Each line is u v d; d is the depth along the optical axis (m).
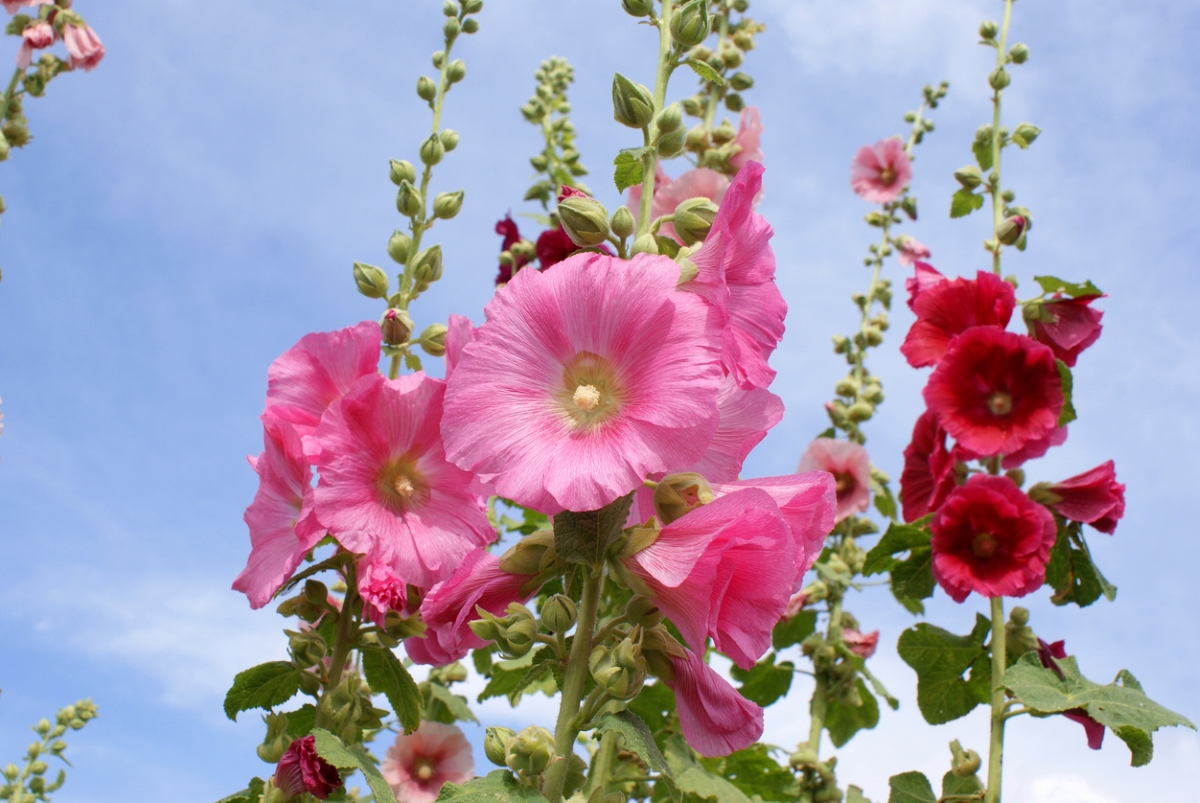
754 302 0.83
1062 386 1.25
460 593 0.83
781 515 0.69
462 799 0.71
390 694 0.99
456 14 1.16
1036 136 1.36
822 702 1.44
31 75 1.37
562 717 0.77
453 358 0.89
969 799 1.16
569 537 0.74
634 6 0.90
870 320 1.68
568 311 0.73
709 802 1.20
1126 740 1.12
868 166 1.72
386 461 0.89
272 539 0.91
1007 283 1.24
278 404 0.92
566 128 1.68
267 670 0.96
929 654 1.25
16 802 1.48
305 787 0.89
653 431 0.69
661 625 0.80
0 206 1.28
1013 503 1.18
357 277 1.02
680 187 1.14
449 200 1.05
